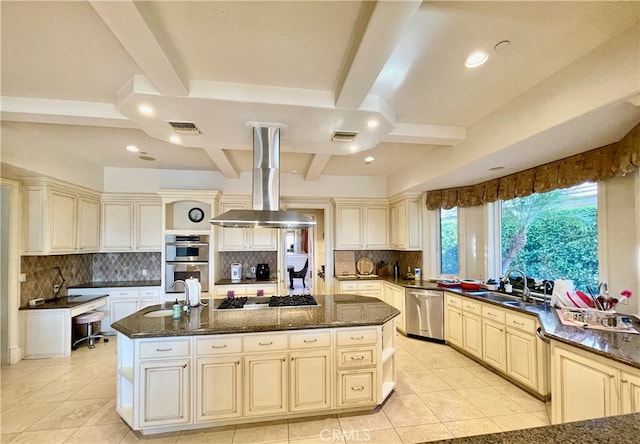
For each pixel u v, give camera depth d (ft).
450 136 10.09
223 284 16.22
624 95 5.55
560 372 6.95
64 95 7.72
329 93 7.43
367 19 4.82
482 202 13.85
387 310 9.57
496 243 13.89
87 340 14.76
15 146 10.44
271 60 6.20
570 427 3.40
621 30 5.51
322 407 8.20
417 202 16.97
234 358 7.83
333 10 4.85
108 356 12.85
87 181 14.51
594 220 9.67
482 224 14.39
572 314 8.28
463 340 12.80
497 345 10.82
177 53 5.92
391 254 19.92
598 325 7.67
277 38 5.53
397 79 7.12
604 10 4.99
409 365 11.91
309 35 5.45
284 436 7.59
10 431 7.84
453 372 11.27
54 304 13.17
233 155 13.57
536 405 9.00
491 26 5.38
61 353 12.81
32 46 5.80
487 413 8.59
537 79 7.21
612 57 5.72
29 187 12.51
